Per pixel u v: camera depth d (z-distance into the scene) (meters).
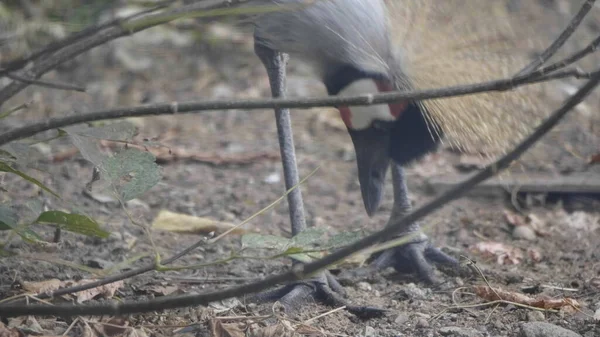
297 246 6.14
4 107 13.75
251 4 7.82
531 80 4.96
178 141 13.12
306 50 7.68
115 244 8.75
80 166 11.46
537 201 11.05
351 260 8.52
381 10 7.67
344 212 10.61
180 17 5.43
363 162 7.56
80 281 7.16
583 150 12.73
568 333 6.64
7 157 6.77
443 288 8.03
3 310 5.50
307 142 13.20
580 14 5.95
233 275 8.16
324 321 7.11
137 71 16.06
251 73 16.11
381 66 7.45
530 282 8.18
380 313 7.21
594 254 9.16
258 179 11.70
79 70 16.12
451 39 7.71
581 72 4.98
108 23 5.47
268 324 6.90
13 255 6.85
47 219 6.25
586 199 11.10
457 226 10.12
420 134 7.65
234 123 14.05
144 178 6.41
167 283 7.76
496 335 6.86
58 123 5.52
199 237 9.32
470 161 11.97
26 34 14.34
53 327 6.56
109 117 5.38
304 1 7.67
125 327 6.43
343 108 7.52
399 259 8.44
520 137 7.82
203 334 6.62
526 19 8.33
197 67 16.22
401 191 8.66
